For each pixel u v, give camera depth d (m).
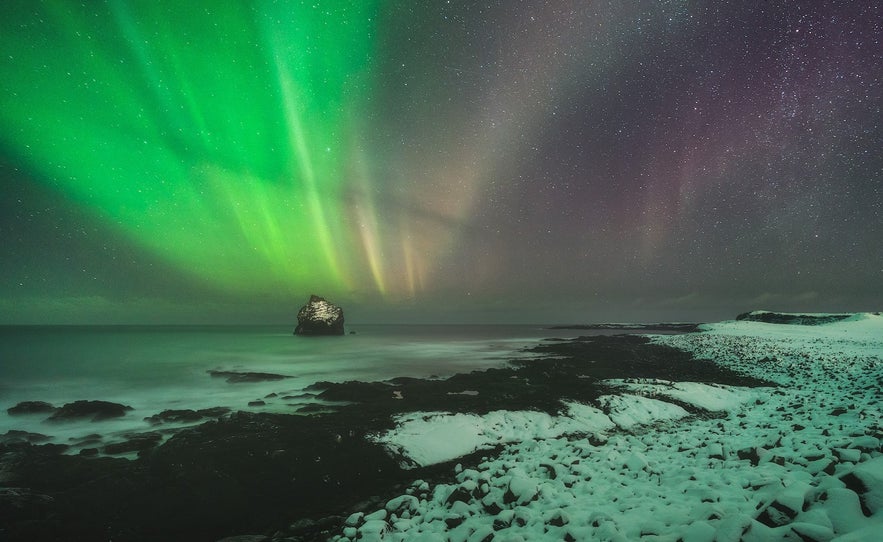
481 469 8.82
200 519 6.94
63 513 7.04
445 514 6.52
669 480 6.76
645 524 4.83
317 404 16.11
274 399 17.56
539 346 46.44
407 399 15.73
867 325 53.94
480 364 31.34
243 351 43.06
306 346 51.09
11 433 12.50
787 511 4.20
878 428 8.45
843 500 4.02
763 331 54.72
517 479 6.73
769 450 7.71
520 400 14.30
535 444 10.02
